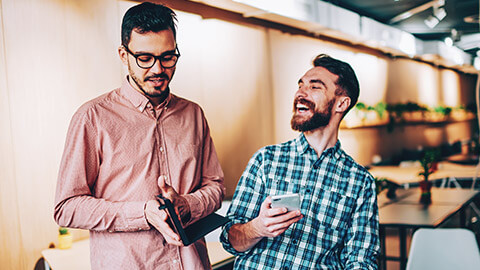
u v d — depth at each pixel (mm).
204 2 4125
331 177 1599
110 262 1487
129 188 1495
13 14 2828
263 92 5180
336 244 1574
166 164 1564
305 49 6020
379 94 8273
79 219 1397
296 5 4734
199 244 1720
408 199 4555
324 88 1563
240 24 4801
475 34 8070
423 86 10469
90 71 3256
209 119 4383
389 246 5059
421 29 7957
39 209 2967
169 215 1321
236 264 1593
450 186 6750
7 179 2803
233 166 4691
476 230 5656
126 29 1403
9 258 2807
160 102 1588
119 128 1496
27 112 2902
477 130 13906
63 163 1440
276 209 1346
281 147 1656
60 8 3070
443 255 2480
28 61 2902
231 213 1599
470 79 14039
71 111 3141
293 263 1529
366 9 6602
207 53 4355
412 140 9766
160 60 1413
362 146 7461
